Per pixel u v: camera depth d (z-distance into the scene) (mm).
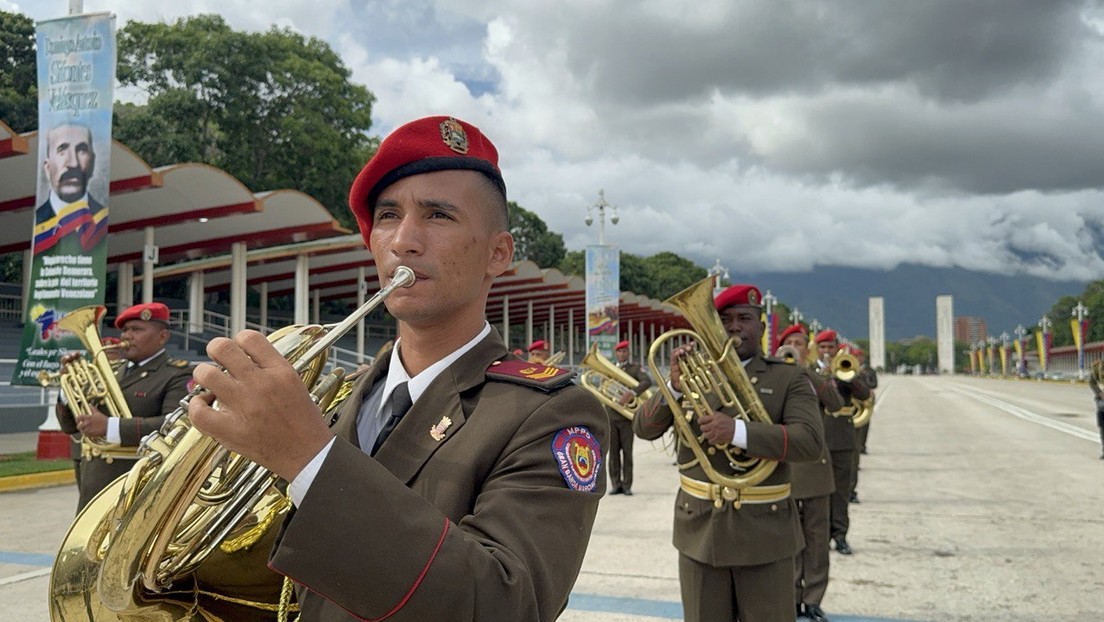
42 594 5375
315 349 1164
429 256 1322
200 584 1415
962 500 9391
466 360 1387
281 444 924
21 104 26562
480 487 1256
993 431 19109
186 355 20906
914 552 6887
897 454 14344
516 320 42125
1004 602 5461
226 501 1284
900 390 53781
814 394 3834
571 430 1283
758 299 4090
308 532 932
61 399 5137
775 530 3516
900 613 5270
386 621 961
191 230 20078
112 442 4680
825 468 5309
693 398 3719
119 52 30062
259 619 1432
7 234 20406
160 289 31125
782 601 3525
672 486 10898
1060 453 14234
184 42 29891
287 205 19016
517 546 1105
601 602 5414
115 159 14953
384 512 959
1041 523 8016
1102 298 102812
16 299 23547
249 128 31000
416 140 1353
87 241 10297
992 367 130375
